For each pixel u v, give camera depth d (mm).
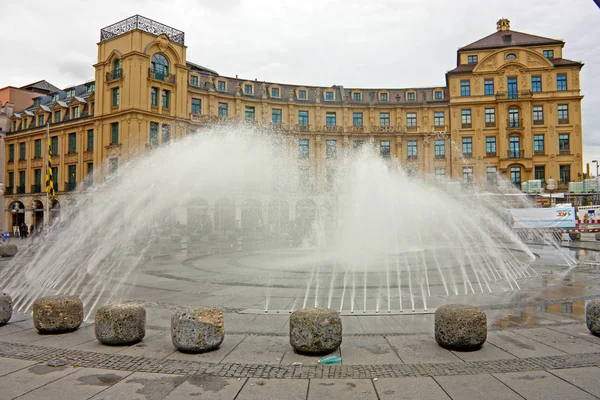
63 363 6727
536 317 9406
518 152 61719
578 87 60844
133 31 47156
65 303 8547
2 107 63812
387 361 6715
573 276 15461
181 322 7148
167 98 50875
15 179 61188
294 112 63812
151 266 19625
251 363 6695
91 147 51812
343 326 8781
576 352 7027
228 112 59469
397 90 67250
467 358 6805
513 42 63406
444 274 15820
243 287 13625
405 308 10422
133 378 6125
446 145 64625
